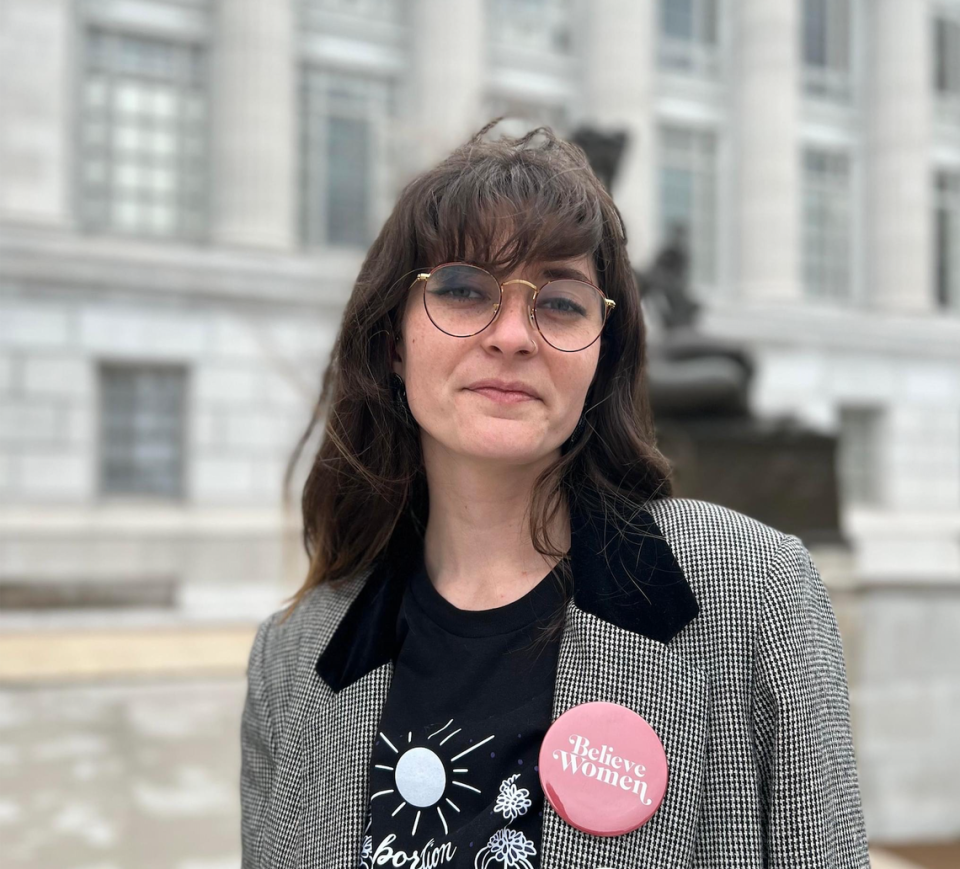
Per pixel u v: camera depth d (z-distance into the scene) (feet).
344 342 5.04
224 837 14.20
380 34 74.49
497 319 4.43
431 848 4.15
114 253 60.49
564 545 4.75
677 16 86.07
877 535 77.25
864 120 91.15
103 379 61.77
